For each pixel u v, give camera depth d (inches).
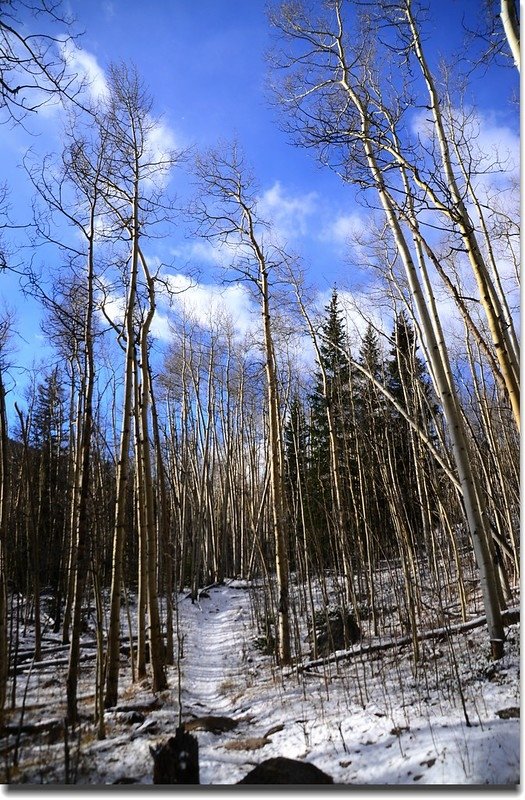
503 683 253.6
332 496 585.6
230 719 304.7
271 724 292.7
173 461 950.4
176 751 197.9
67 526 633.6
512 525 488.7
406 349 603.5
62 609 685.9
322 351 666.2
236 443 1230.9
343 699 305.6
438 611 404.2
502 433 586.2
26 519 615.8
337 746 234.8
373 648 382.3
